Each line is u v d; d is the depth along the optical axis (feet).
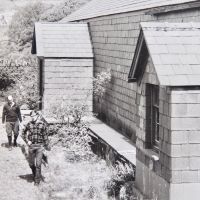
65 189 39.93
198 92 28.91
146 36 30.96
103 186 39.81
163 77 28.43
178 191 29.09
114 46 60.08
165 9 42.34
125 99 54.70
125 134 54.34
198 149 29.07
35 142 41.16
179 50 30.22
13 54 148.25
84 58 71.00
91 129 58.34
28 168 46.52
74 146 51.26
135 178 36.83
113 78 60.39
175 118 28.78
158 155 32.14
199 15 36.88
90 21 74.43
